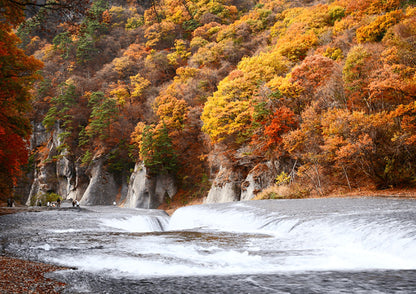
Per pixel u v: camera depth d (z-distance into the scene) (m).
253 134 38.59
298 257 8.68
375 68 31.19
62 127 78.06
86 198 65.12
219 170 50.59
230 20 95.69
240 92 45.25
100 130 68.44
